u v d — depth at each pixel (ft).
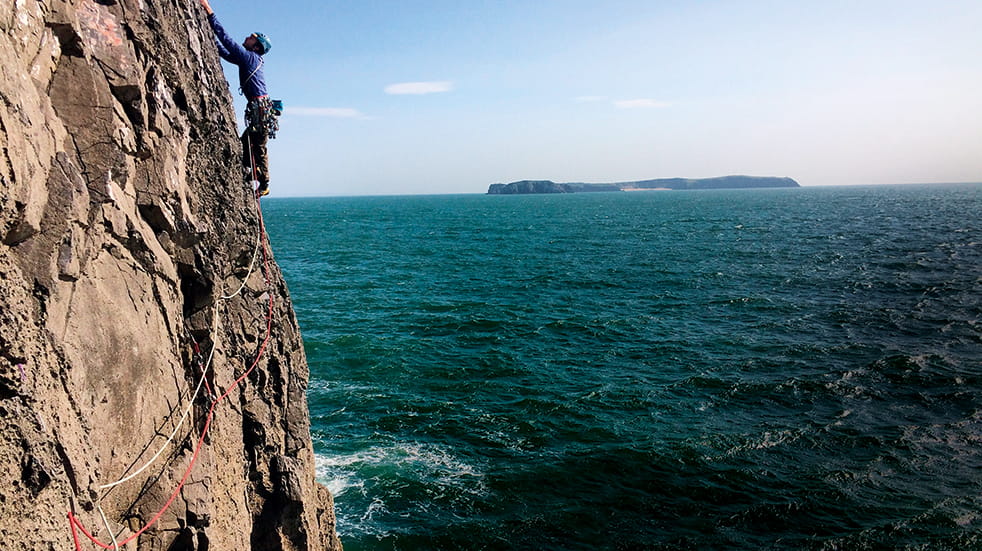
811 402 75.41
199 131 28.40
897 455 61.46
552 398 78.74
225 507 28.32
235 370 30.66
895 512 52.06
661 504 54.49
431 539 50.21
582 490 56.90
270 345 34.58
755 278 158.40
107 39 22.20
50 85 20.07
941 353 90.53
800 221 357.61
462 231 353.72
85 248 20.38
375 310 131.54
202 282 27.73
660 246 242.78
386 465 61.77
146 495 23.22
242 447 30.83
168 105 25.38
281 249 254.06
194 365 27.43
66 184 18.86
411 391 82.07
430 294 150.41
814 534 49.80
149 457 23.52
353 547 49.42
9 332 15.64
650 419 71.77
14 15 17.90
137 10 23.76
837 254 197.06
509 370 90.43
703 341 102.89
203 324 27.94
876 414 71.20
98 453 19.81
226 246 29.84
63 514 16.85
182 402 26.07
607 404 76.54
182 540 24.62
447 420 72.38
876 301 125.49
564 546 49.34
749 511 53.01
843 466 59.72
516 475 59.41
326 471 60.80
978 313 112.16
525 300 141.18
